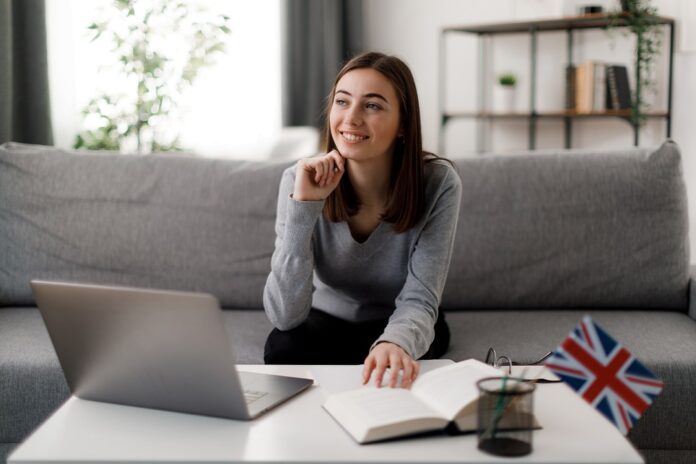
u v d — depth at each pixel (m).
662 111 4.67
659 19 4.34
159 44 3.71
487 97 5.29
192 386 1.15
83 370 1.23
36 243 2.18
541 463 0.99
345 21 5.16
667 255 2.12
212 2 4.53
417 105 1.66
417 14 5.38
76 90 3.68
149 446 1.06
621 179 2.15
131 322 1.13
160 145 3.60
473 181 2.19
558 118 5.04
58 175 2.22
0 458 1.74
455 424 1.08
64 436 1.10
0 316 2.08
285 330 1.72
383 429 1.06
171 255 2.18
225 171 2.24
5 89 2.91
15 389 1.71
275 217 2.19
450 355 1.79
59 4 3.48
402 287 1.80
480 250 2.15
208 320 1.07
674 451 1.70
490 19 5.17
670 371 1.67
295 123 5.11
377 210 1.74
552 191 2.16
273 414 1.17
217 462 1.00
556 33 4.98
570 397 1.23
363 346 1.74
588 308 2.16
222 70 4.64
